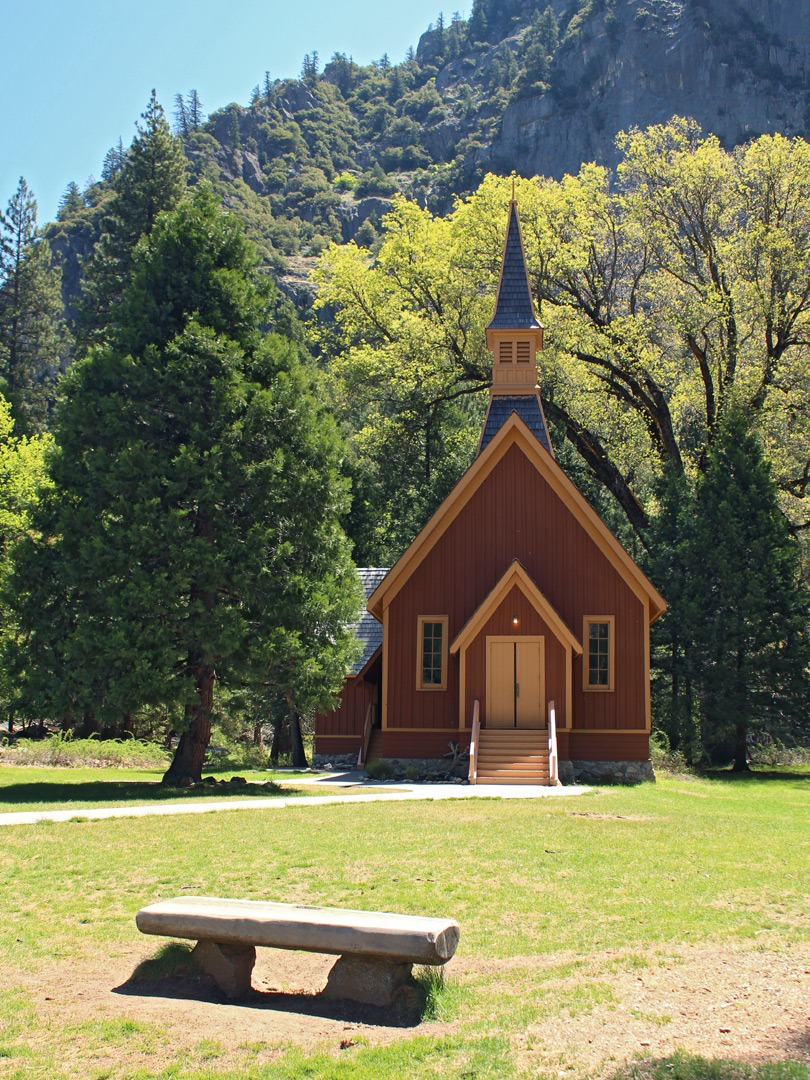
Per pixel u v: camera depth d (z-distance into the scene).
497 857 12.23
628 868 11.68
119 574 21.31
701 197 41.69
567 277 43.84
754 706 33.16
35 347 72.69
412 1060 6.12
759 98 186.12
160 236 24.34
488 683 26.00
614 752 26.36
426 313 46.03
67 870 11.20
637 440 42.38
